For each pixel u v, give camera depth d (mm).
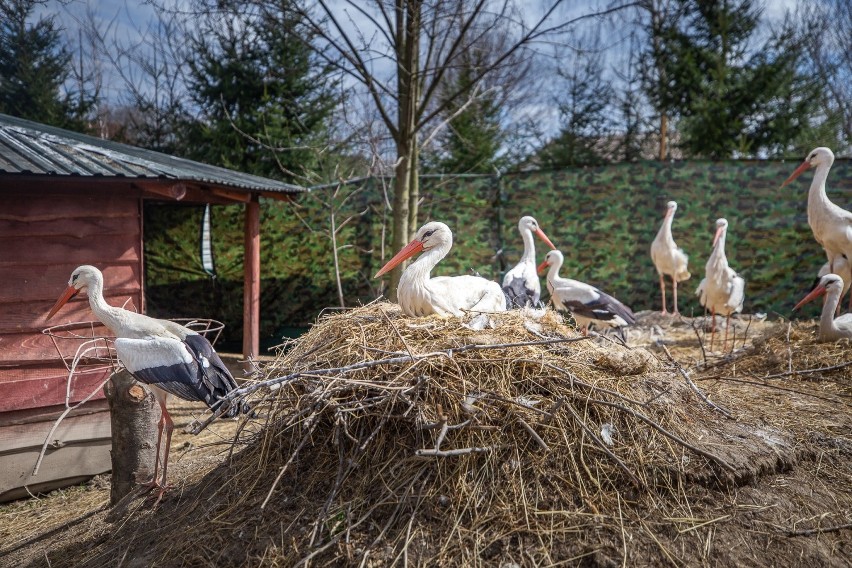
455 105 15266
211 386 4359
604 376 3770
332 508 3363
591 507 3248
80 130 15539
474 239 11398
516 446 3365
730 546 3217
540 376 3529
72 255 5625
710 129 15805
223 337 11992
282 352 4293
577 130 19594
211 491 4012
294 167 13617
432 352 3432
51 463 5605
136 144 17188
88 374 5727
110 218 5824
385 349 3598
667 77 17281
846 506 3684
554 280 7598
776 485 3721
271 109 13203
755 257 10906
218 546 3457
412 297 4523
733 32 16422
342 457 3471
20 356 5406
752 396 5105
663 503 3383
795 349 6285
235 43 13703
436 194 11375
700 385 5238
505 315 4234
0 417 5363
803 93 16062
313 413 3379
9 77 14875
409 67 9523
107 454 5891
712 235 11031
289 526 3381
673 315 10516
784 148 15953
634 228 11203
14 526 4996
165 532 3861
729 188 10953
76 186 5629
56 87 15531
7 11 14586
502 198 11406
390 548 3123
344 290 11586
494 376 3455
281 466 3721
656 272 11203
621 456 3457
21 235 5371
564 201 11344
